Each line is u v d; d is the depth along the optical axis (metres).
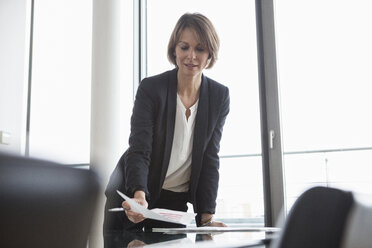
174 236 1.20
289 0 3.27
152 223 1.68
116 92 3.42
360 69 3.11
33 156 0.34
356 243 0.40
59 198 0.37
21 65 3.87
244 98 3.25
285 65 3.19
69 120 3.81
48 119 3.86
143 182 1.60
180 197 1.85
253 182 3.20
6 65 3.82
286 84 3.17
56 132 3.82
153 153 1.76
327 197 0.42
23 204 0.33
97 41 3.46
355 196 0.41
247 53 3.29
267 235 1.13
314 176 3.08
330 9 3.21
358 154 3.06
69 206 0.38
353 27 3.16
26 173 0.33
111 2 3.49
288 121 3.13
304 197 0.43
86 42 3.87
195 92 1.79
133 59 3.77
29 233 0.34
